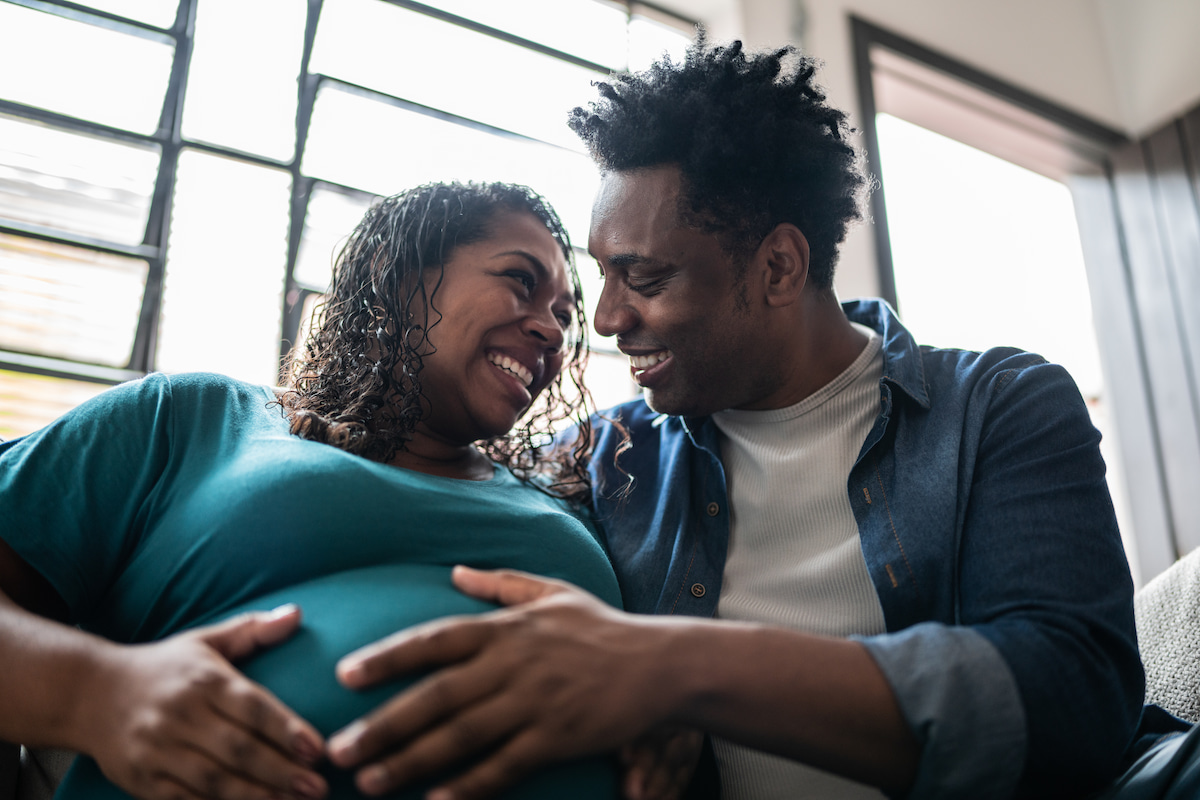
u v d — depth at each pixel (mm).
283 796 589
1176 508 3242
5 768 866
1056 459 900
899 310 2752
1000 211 3707
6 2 2094
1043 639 749
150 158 2203
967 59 3312
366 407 1012
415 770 596
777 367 1024
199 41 2271
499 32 2654
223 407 934
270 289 2283
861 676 695
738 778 925
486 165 2590
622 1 2885
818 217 1044
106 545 844
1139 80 3656
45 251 2082
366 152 2434
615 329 1007
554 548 954
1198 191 3330
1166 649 1102
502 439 1232
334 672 693
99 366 2105
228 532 804
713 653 662
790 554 1019
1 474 822
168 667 628
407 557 866
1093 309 3604
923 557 918
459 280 1066
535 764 614
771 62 1089
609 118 1032
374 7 2498
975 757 694
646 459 1178
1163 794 783
